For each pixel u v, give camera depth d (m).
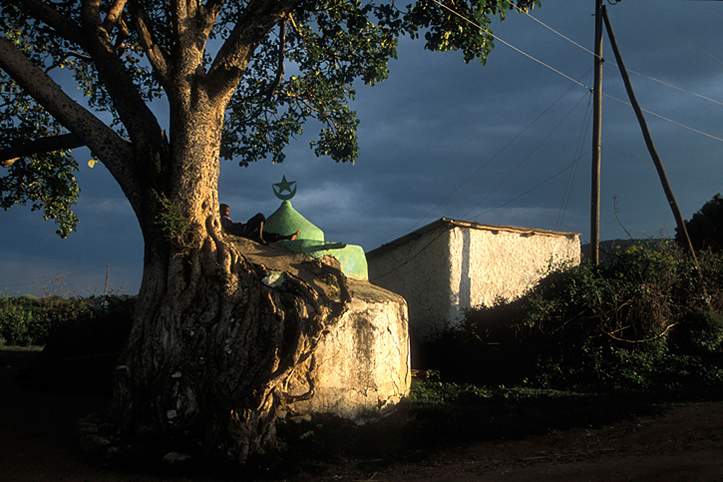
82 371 12.65
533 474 6.38
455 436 8.39
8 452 7.38
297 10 12.66
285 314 8.20
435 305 16.61
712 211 27.30
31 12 9.52
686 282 16.03
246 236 10.35
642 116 17.64
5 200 15.41
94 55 9.20
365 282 11.55
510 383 13.44
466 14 11.16
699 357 14.23
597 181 18.12
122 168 9.03
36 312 24.83
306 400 8.73
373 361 9.60
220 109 9.26
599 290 14.33
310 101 15.83
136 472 6.73
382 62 15.01
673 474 5.91
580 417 9.30
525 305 14.34
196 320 8.12
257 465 6.95
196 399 7.65
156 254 8.66
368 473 6.90
